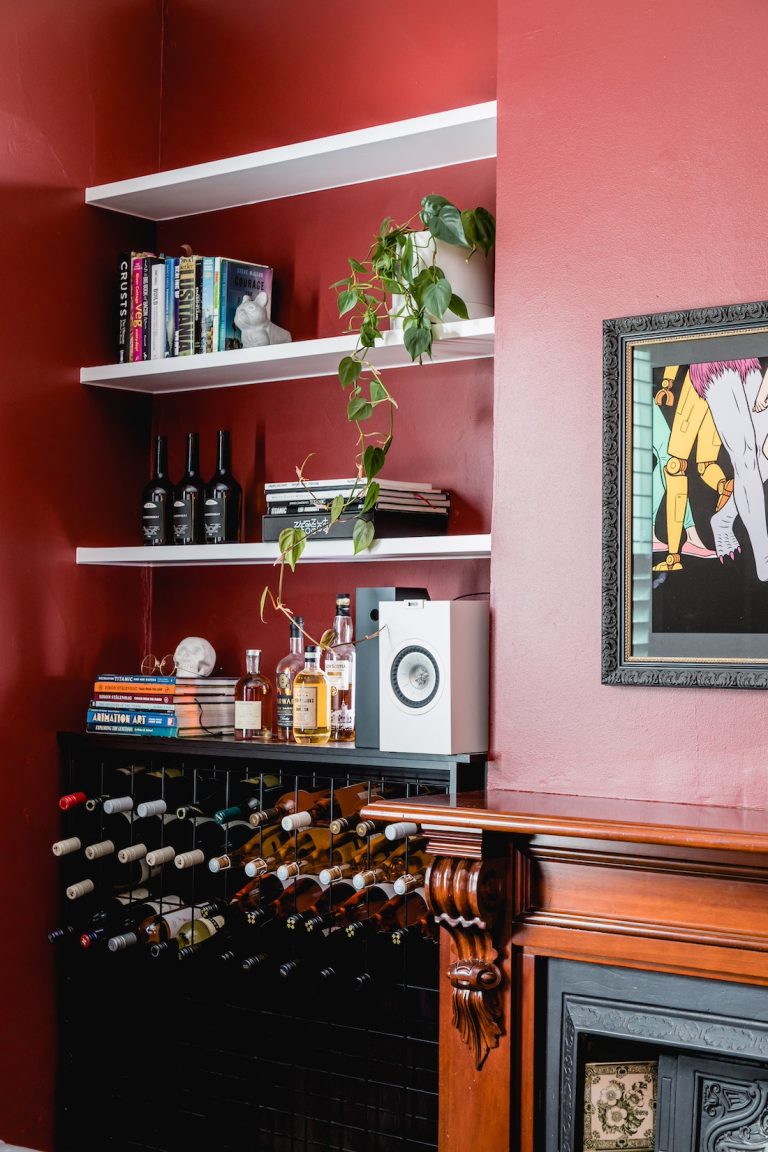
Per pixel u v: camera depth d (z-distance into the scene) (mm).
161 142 3357
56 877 3096
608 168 2346
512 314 2449
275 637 3129
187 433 3305
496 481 2455
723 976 2010
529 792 2373
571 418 2373
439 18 2906
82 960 3072
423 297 2510
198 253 3279
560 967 2182
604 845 2111
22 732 3021
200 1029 2918
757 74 2193
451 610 2436
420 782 2529
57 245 3121
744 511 2176
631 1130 2188
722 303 2215
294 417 3121
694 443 2227
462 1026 2242
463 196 2859
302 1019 2783
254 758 2781
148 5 3332
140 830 3076
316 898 2762
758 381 2168
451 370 2869
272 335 2984
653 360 2270
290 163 2875
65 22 3123
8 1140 2973
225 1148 2867
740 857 1977
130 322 3152
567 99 2398
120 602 3275
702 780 2195
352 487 2705
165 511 3137
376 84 2994
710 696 2197
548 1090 2182
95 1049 3043
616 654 2277
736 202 2207
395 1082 2652
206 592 3254
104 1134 3020
